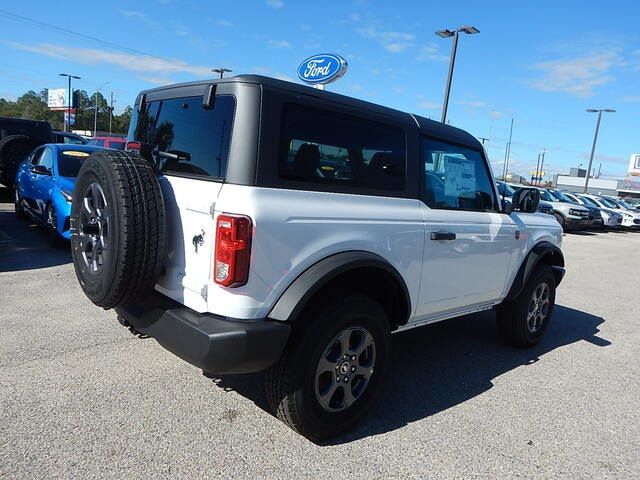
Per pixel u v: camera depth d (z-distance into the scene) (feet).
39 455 8.76
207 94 9.17
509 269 14.97
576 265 36.60
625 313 22.97
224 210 8.43
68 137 57.21
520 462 9.83
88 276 9.84
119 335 14.57
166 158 10.37
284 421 9.80
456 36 60.39
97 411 10.37
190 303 9.18
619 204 83.10
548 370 14.92
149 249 8.91
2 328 14.62
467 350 16.21
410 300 11.52
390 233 10.66
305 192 9.28
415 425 10.98
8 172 40.37
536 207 14.87
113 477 8.35
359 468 9.20
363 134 10.48
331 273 9.20
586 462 10.02
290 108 9.16
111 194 8.80
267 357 8.75
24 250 25.21
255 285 8.57
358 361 10.31
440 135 12.44
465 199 13.37
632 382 14.38
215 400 11.19
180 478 8.48
